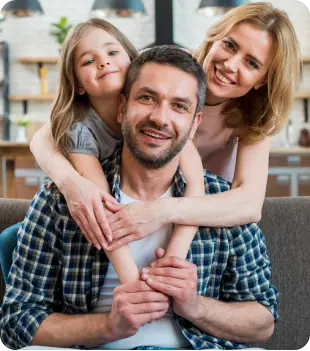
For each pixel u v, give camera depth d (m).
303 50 6.33
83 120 1.65
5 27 6.39
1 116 6.14
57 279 1.51
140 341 1.45
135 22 6.37
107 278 1.49
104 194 1.45
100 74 1.60
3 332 1.48
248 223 1.57
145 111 1.40
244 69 1.72
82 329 1.41
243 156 1.76
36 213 1.51
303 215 1.83
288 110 1.79
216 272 1.55
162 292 1.38
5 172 4.22
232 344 1.51
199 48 1.86
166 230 1.50
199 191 1.55
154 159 1.42
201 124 1.91
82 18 6.41
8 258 1.65
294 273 1.78
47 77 6.36
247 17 1.71
